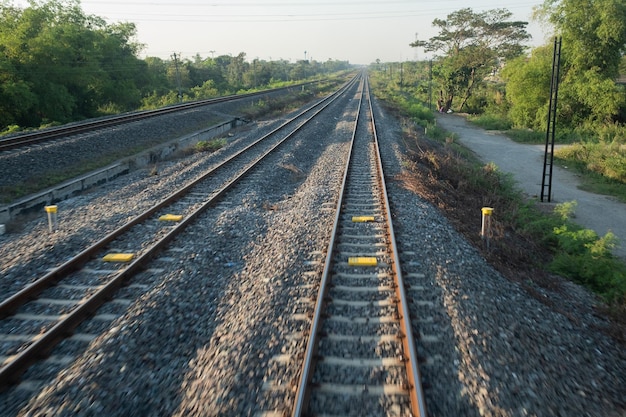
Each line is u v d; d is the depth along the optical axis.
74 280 7.30
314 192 12.43
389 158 17.20
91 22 51.88
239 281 7.32
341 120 31.69
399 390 4.59
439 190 13.77
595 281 8.93
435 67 62.03
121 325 5.80
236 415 4.30
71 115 42.94
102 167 16.44
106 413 4.39
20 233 10.02
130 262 7.97
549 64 35.91
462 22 58.66
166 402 4.57
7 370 4.79
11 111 35.34
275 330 5.70
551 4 34.88
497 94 54.25
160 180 14.52
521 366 5.11
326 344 5.40
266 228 9.87
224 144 21.36
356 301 6.45
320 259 7.90
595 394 4.89
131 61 54.31
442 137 31.09
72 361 5.18
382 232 9.28
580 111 35.19
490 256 8.89
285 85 78.25
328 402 4.46
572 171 22.67
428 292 6.67
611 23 31.52
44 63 38.72
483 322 5.91
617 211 16.08
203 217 10.38
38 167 14.64
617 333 6.62
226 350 5.32
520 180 20.78
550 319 6.64
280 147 19.44
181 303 6.52
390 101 51.94
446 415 4.28
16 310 6.32
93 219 10.39
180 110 29.67
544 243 11.55
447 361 5.05
